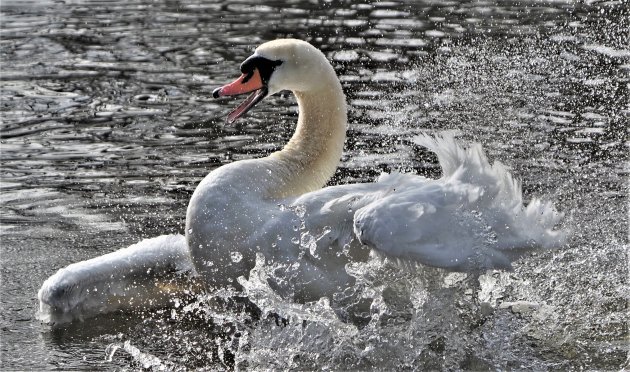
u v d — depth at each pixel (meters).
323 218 9.54
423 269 9.53
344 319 9.78
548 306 10.60
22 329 10.55
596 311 10.48
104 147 16.06
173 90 18.83
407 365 9.47
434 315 9.70
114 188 14.41
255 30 22.92
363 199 9.48
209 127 16.81
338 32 22.11
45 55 21.47
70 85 19.36
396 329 9.71
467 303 9.71
